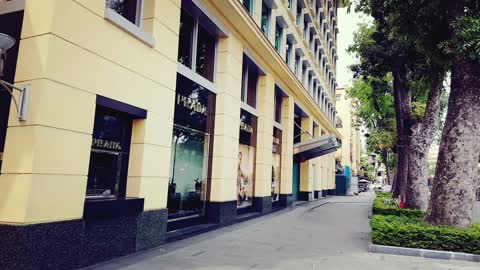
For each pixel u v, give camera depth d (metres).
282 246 8.76
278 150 19.22
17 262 5.01
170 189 9.59
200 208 11.23
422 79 15.84
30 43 5.68
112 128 7.34
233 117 12.65
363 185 59.44
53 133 5.59
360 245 9.22
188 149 10.52
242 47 13.56
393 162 51.06
